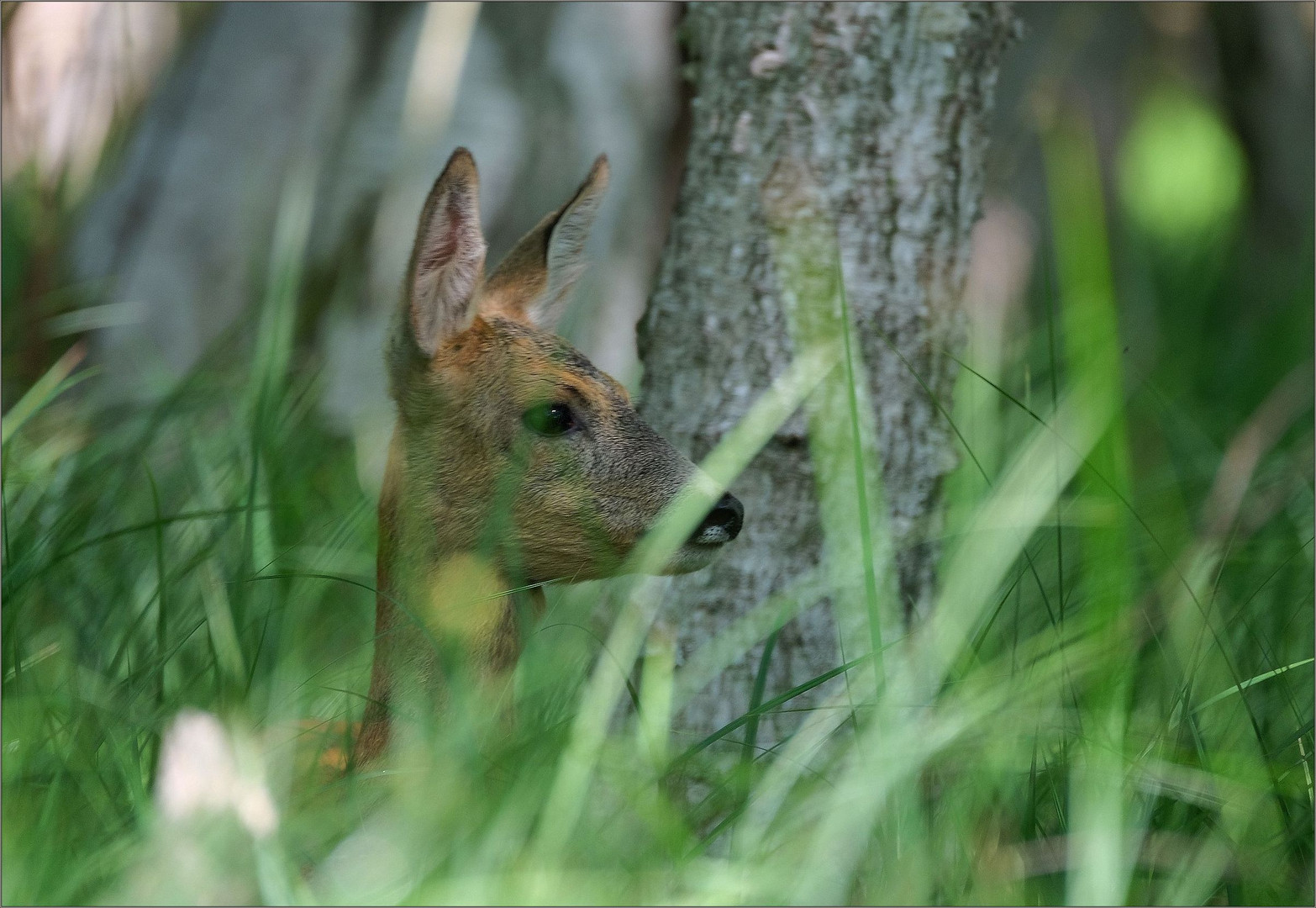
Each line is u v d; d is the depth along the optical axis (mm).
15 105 13320
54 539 8539
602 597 8438
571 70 13430
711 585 7859
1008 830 6488
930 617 7328
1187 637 7496
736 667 7785
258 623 7668
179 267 13297
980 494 8922
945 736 5930
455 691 6227
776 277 7727
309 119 13516
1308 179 18328
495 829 5598
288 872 5551
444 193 7203
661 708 7168
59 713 7070
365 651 8453
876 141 7664
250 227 13375
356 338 12852
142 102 13828
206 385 10703
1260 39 18484
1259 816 6418
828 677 6215
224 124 13508
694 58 8039
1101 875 5387
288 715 7199
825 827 5609
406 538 7379
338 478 10797
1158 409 12031
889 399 7734
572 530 7227
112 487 9602
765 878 5578
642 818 6109
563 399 7258
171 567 8898
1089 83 17750
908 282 7746
